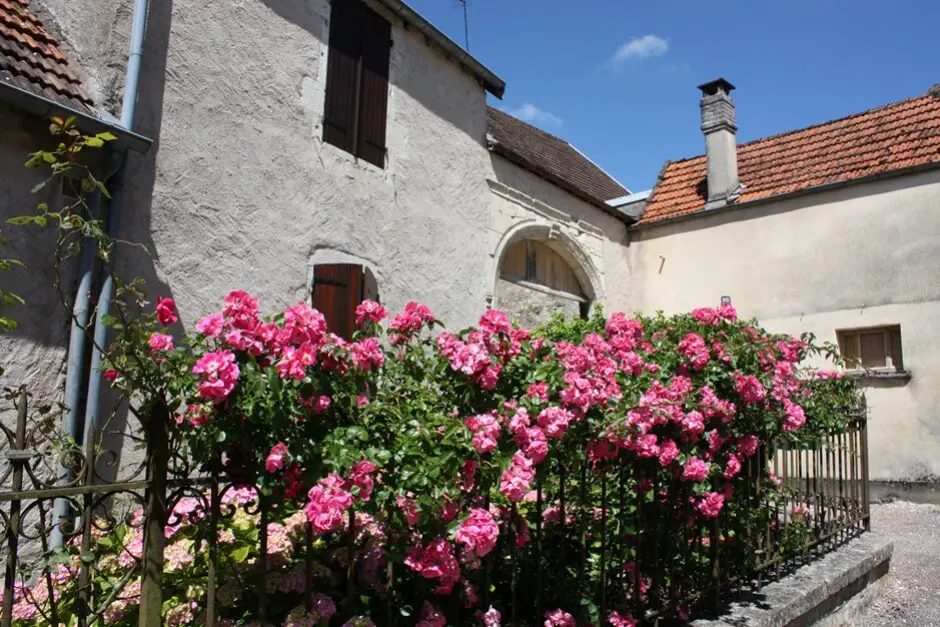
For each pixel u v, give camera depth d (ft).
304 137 19.62
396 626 8.36
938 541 21.63
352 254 20.85
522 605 10.00
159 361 6.64
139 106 15.25
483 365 8.38
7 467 12.17
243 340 6.70
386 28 23.34
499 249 28.07
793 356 14.24
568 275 33.73
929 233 27.81
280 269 18.39
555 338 18.20
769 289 32.14
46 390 13.06
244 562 8.70
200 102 16.72
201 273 16.29
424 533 7.76
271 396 6.61
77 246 8.88
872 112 33.19
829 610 14.37
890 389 28.04
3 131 12.75
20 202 12.90
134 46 14.90
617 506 11.82
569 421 8.79
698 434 11.32
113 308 13.82
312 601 7.79
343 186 20.75
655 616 10.69
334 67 21.02
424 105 24.79
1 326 8.63
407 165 23.58
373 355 7.52
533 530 10.77
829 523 16.84
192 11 16.75
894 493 27.43
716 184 34.83
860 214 29.84
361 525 9.33
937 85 31.45
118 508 12.19
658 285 35.99
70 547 7.20
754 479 13.87
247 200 17.69
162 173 15.62
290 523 9.98
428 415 7.82
